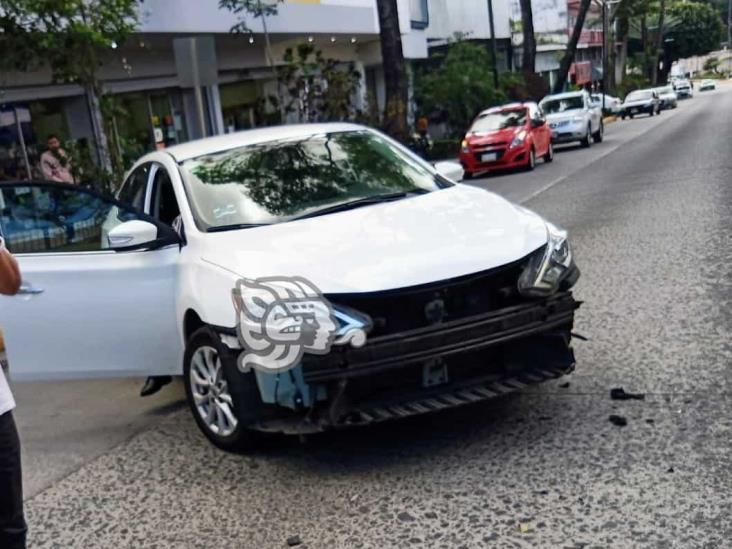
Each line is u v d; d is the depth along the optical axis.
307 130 6.00
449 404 3.99
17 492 2.98
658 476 3.69
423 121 24.53
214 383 4.54
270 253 4.33
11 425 2.94
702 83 93.19
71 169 12.13
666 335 5.60
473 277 4.07
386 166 5.61
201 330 4.48
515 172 20.14
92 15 10.94
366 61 27.86
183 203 5.10
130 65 17.05
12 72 13.12
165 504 4.12
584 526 3.37
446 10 36.50
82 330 5.06
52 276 5.06
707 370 4.87
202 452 4.71
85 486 4.47
